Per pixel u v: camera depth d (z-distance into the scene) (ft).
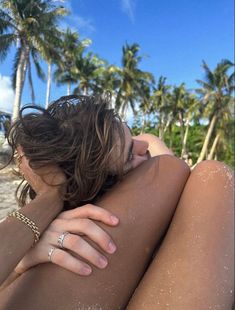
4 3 30.86
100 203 1.24
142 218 1.20
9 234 1.05
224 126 46.03
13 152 1.28
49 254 1.09
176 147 66.59
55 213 1.17
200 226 1.19
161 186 1.29
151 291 1.08
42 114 1.26
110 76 47.62
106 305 1.06
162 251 1.18
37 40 31.55
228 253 1.15
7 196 7.66
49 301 1.04
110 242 1.12
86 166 1.18
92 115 1.23
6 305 1.05
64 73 47.09
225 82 44.65
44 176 1.20
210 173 1.32
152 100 57.67
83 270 1.07
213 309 1.02
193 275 1.08
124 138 1.26
